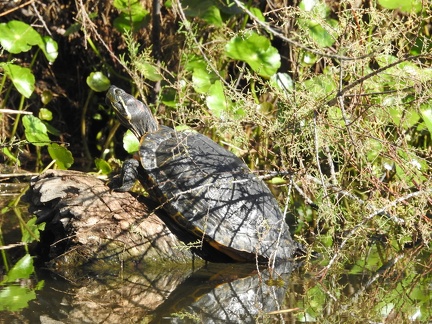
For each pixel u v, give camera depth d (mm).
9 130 11453
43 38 10359
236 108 8430
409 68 8320
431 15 8711
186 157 7484
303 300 6055
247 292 6242
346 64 7969
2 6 11516
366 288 6473
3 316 5348
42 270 6867
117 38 11766
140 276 6746
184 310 5668
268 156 9938
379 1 8961
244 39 9375
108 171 10133
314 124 7238
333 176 7777
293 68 9695
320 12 9109
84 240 7043
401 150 8172
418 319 5605
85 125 12062
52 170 7758
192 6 10164
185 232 7371
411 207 7715
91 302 5816
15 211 8984
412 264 7352
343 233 7941
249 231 7137
